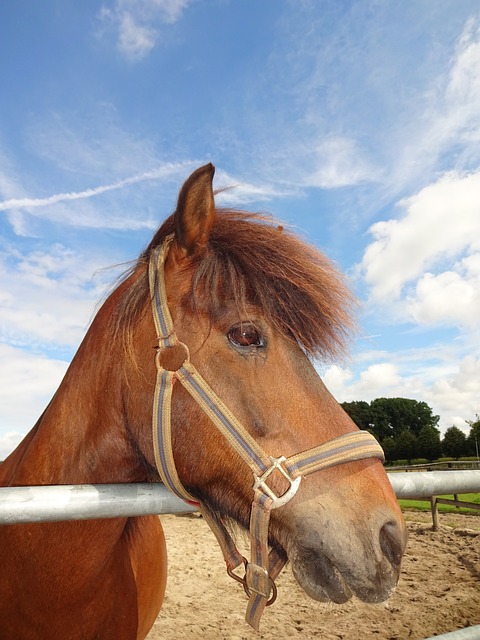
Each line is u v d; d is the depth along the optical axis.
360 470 1.50
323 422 1.56
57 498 1.27
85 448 1.80
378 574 1.36
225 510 1.61
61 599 1.71
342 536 1.39
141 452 1.75
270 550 1.71
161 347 1.62
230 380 1.57
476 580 6.69
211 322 1.62
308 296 1.68
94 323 1.98
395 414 64.94
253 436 1.53
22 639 1.74
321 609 5.87
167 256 1.80
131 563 2.10
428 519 11.98
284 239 1.83
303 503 1.46
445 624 5.24
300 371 1.61
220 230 1.84
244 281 1.66
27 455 1.94
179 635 5.09
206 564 8.31
